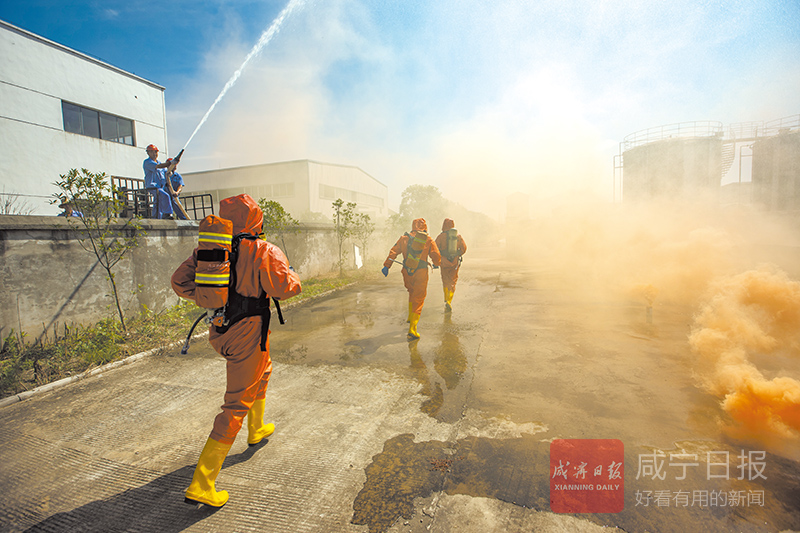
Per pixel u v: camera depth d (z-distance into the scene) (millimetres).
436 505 2135
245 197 2432
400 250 5383
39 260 4762
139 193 7422
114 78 14781
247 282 2295
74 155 13578
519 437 2791
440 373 4074
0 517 2162
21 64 12258
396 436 2881
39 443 2918
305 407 3400
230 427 2225
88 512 2180
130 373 4312
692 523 1935
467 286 9617
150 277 6289
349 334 5656
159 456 2723
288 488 2330
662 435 2715
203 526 2053
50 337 4859
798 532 1854
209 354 4918
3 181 11898
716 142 16828
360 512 2107
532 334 5309
